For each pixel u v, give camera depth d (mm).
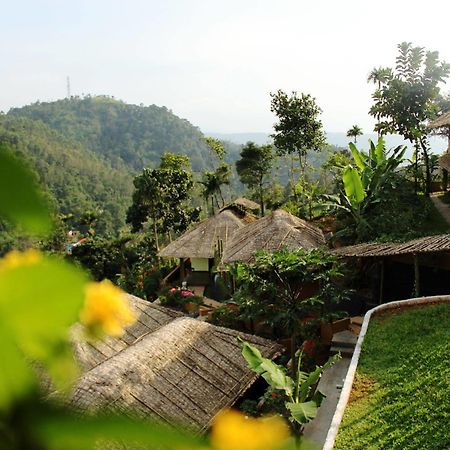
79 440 417
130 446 431
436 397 9758
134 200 38094
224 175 45281
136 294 26109
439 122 24969
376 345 12398
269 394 11828
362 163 24188
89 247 28719
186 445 432
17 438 408
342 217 24234
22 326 381
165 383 11922
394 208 22094
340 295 14445
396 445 8742
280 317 13922
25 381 405
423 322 13094
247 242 21344
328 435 9344
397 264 18016
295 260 14039
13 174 353
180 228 40062
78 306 397
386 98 27500
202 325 14234
